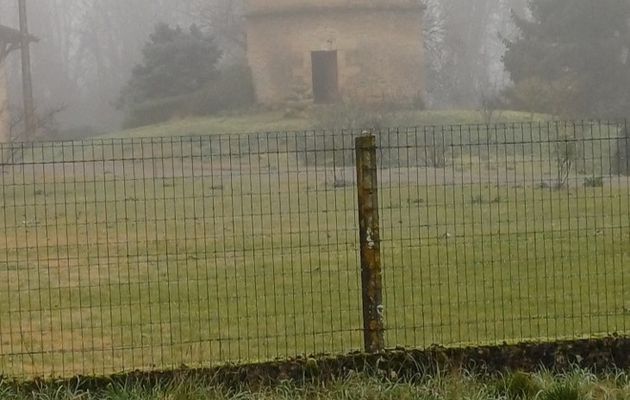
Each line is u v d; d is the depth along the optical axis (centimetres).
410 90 5669
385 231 1570
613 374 775
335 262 1388
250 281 1270
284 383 757
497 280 1223
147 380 757
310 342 956
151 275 1329
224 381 761
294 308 1041
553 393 718
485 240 1495
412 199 1786
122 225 1730
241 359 850
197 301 1117
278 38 5631
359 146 792
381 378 761
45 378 769
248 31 5709
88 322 1091
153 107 5753
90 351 927
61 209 1853
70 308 1048
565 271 1259
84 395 741
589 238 1403
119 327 1061
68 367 900
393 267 1242
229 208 1895
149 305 1066
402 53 5678
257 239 1582
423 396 722
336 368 769
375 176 791
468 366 780
